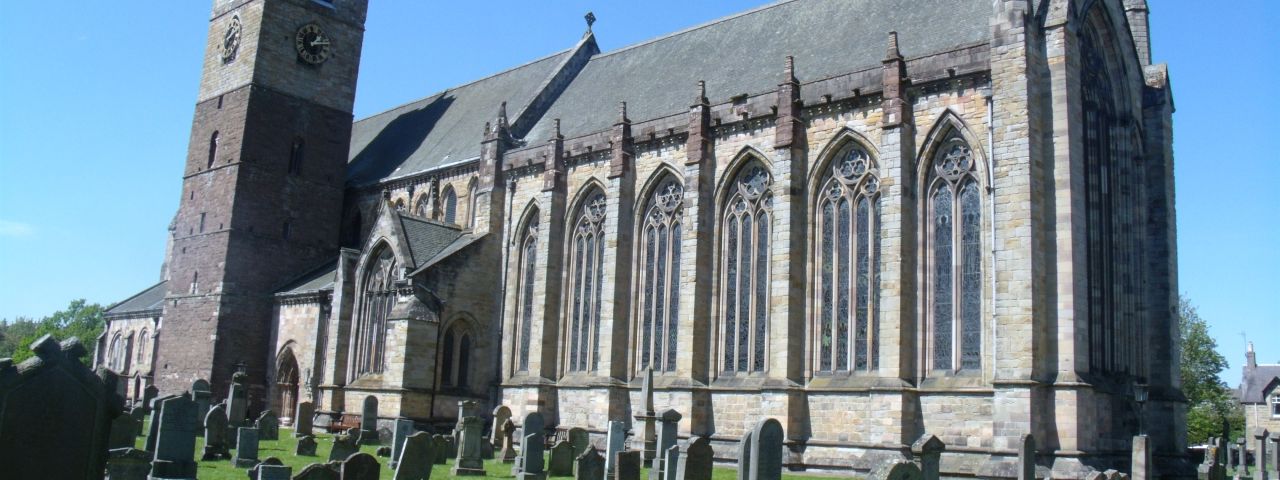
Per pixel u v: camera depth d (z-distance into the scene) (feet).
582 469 126.72
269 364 271.08
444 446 157.17
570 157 224.12
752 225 187.73
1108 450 148.25
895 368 157.69
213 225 277.85
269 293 276.62
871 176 171.32
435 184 266.36
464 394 223.71
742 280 187.42
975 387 150.51
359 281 240.53
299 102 290.56
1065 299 144.87
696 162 193.57
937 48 175.63
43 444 61.41
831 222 176.14
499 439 203.31
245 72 283.79
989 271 153.38
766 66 210.18
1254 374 471.21
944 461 150.20
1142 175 186.80
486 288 232.53
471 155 258.37
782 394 169.37
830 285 173.99
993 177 152.05
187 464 113.70
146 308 321.73
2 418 59.77
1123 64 182.91
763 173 187.62
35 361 61.00
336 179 297.12
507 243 234.17
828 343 172.24
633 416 198.08
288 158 286.25
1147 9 201.16
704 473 116.47
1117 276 173.37
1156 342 182.09
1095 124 172.86
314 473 97.71
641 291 205.26
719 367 187.52
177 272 287.89
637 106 230.07
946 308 159.02
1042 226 148.56
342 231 299.17
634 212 208.54
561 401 212.02
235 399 201.57
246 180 276.00
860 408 162.81
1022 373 142.51
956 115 160.76
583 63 278.87
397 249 228.84
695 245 190.08
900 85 166.20
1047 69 153.69
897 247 161.07
